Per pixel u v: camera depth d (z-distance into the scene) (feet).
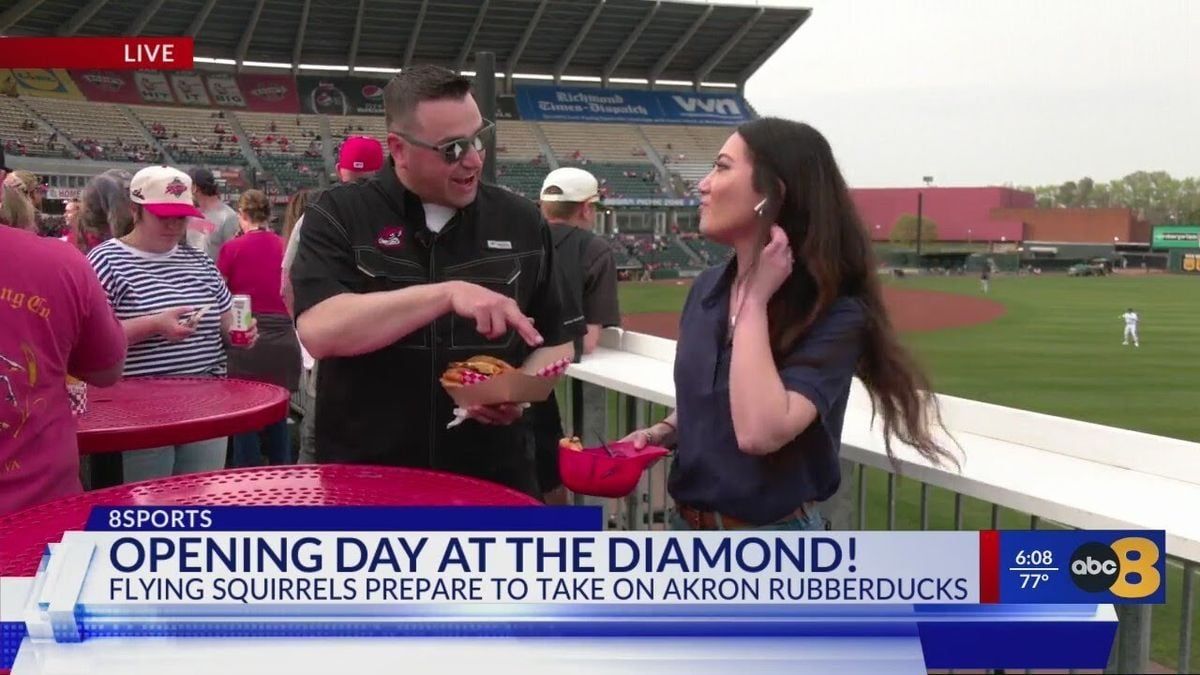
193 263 10.75
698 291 5.82
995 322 62.59
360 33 120.57
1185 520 4.72
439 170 6.34
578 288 11.34
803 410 4.86
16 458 5.49
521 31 127.03
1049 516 5.13
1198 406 34.40
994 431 6.99
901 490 14.80
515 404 6.23
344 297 6.05
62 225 33.65
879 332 5.24
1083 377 41.32
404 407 6.73
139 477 9.44
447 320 6.72
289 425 16.06
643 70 143.95
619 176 129.70
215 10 110.73
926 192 142.92
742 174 5.16
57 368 5.76
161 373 10.18
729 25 134.00
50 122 107.04
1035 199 143.74
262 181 109.91
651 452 5.89
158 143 111.14
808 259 5.06
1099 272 108.17
